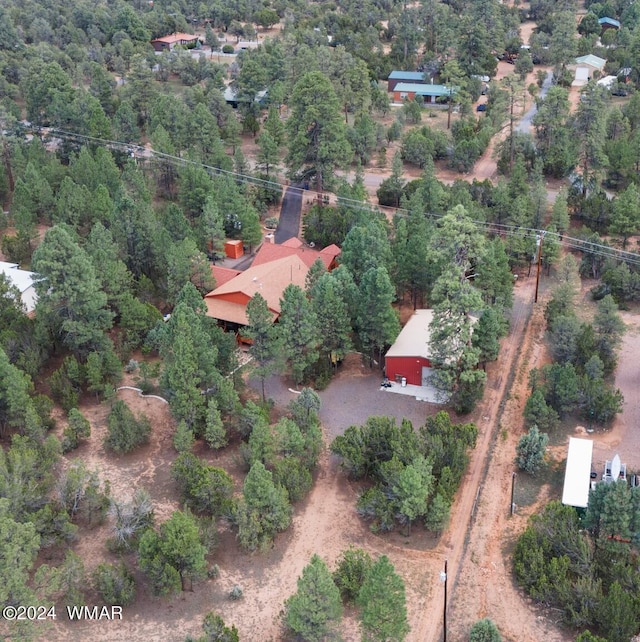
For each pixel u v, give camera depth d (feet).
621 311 334.24
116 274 306.35
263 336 261.44
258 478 208.95
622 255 359.46
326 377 284.00
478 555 212.02
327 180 435.94
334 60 582.76
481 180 474.49
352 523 223.92
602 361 284.82
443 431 240.32
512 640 186.50
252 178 442.09
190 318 259.19
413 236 322.55
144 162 460.55
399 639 172.04
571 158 454.40
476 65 620.90
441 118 575.79
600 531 206.18
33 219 391.86
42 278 272.92
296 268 336.49
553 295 320.91
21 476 212.64
